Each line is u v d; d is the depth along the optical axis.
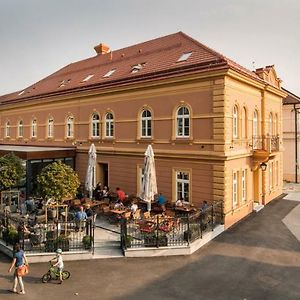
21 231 13.05
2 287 10.41
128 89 20.17
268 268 11.84
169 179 18.39
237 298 9.71
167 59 20.33
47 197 15.12
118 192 18.75
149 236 13.25
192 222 14.62
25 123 30.30
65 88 25.59
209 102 16.61
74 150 23.81
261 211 20.25
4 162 18.22
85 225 14.72
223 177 16.17
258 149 19.98
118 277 11.13
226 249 13.68
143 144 19.69
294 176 32.66
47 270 11.72
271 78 23.39
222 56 16.88
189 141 17.34
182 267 11.91
